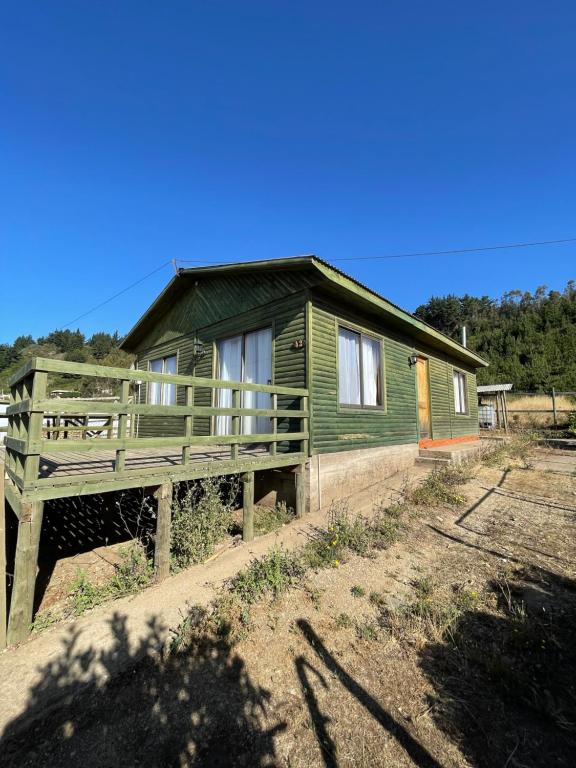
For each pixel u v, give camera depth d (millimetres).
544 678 2475
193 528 4340
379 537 4750
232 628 3053
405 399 9125
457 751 2035
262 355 7250
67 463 4754
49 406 3197
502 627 3010
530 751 2012
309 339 6273
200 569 4043
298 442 6148
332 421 6586
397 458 8508
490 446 11695
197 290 9016
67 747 2105
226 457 5441
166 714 2309
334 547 4383
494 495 6734
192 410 4289
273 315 6973
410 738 2123
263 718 2273
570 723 2154
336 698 2408
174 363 9945
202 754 2059
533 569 3914
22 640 2947
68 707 2359
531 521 5379
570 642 2785
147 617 3211
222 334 8148
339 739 2129
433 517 5578
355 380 7383
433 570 4000
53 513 7305
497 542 4656
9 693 2439
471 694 2396
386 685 2502
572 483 7441
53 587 4195
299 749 2074
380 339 8305
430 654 2762
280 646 2871
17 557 3021
